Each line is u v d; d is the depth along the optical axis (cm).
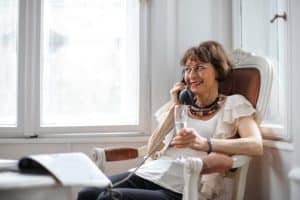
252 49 194
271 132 166
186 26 211
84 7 208
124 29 211
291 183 130
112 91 211
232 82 166
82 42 209
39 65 201
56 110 206
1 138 199
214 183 143
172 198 139
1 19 201
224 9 213
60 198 82
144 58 209
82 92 209
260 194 176
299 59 137
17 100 200
